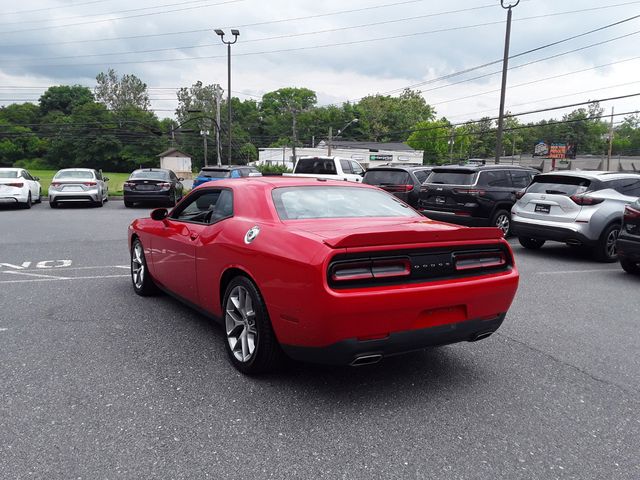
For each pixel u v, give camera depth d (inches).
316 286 118.6
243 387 138.6
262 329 137.0
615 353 172.4
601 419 125.2
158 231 204.5
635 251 296.2
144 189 716.0
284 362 143.6
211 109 4478.3
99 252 355.9
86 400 128.8
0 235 434.9
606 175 367.6
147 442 109.6
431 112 5078.7
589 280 295.0
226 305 153.5
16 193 669.3
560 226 357.7
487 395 137.3
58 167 4028.1
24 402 127.0
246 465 101.9
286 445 109.7
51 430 113.8
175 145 4247.0
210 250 160.1
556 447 111.7
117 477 97.1
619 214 354.9
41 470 98.8
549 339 185.9
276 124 4699.8
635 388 144.2
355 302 118.3
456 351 171.8
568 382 147.3
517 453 108.8
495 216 433.1
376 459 105.1
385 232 123.7
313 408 127.2
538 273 313.9
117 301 225.3
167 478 97.1
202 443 109.7
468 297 133.8
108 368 149.8
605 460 107.0
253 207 155.7
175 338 177.2
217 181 185.3
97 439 110.4
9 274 280.7
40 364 151.7
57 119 4224.9
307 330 123.0
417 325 128.1
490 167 437.4
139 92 4680.1
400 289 123.6
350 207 163.3
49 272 287.1
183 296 189.3
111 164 4010.8
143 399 130.1
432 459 105.7
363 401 131.8
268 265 132.0
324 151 2898.6
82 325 189.9
